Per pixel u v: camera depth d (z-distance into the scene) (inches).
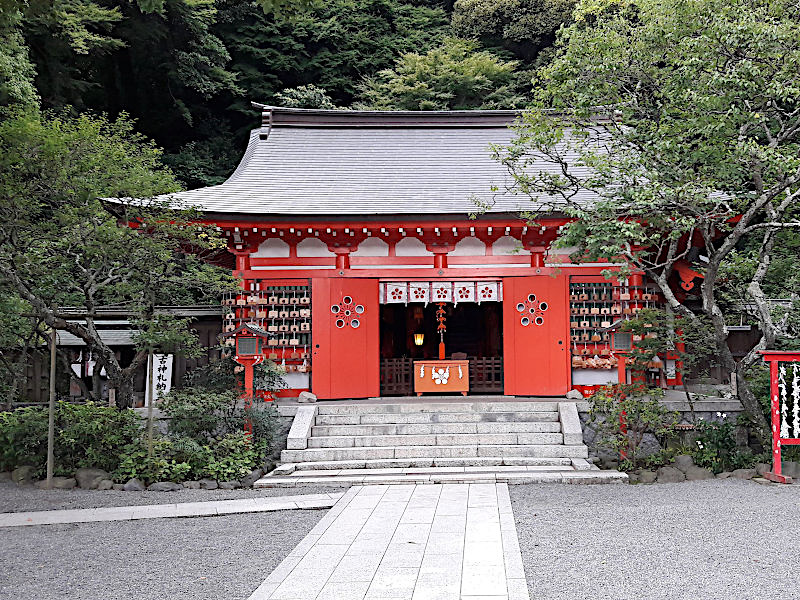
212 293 499.2
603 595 177.0
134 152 573.9
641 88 398.9
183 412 369.4
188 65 983.6
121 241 384.5
